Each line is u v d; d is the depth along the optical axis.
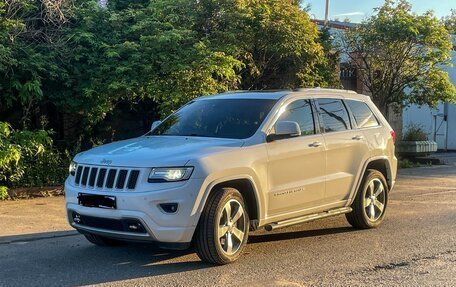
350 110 8.17
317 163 7.19
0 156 10.20
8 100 11.40
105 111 12.69
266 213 6.52
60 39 12.15
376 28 17.12
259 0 14.06
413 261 6.44
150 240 5.71
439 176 15.65
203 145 6.17
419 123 24.36
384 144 8.50
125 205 5.66
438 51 17.42
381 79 18.19
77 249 7.04
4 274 5.91
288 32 13.82
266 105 7.01
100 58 12.36
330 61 17.25
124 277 5.77
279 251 6.90
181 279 5.68
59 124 13.55
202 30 13.56
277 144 6.65
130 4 14.23
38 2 12.39
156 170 5.68
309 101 7.48
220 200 5.94
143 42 12.42
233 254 6.19
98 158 6.11
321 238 7.65
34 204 10.23
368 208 8.22
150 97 12.75
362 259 6.53
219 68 12.38
